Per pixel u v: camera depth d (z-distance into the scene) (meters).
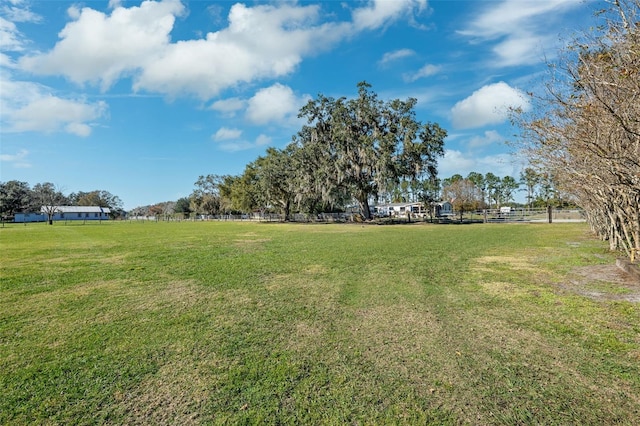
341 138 32.22
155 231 26.08
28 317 4.50
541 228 19.52
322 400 2.47
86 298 5.48
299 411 2.35
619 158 4.50
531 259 8.38
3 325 4.19
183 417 2.30
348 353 3.24
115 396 2.56
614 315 4.14
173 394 2.58
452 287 5.70
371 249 10.99
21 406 2.45
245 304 4.97
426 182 40.69
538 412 2.29
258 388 2.64
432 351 3.25
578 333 3.62
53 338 3.74
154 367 3.02
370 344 3.44
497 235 15.42
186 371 2.93
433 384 2.67
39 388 2.69
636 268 6.05
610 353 3.14
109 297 5.53
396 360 3.08
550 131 5.74
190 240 16.45
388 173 29.92
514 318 4.13
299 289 5.82
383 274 6.89
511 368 2.89
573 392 2.52
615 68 4.02
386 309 4.59
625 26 3.82
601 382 2.65
